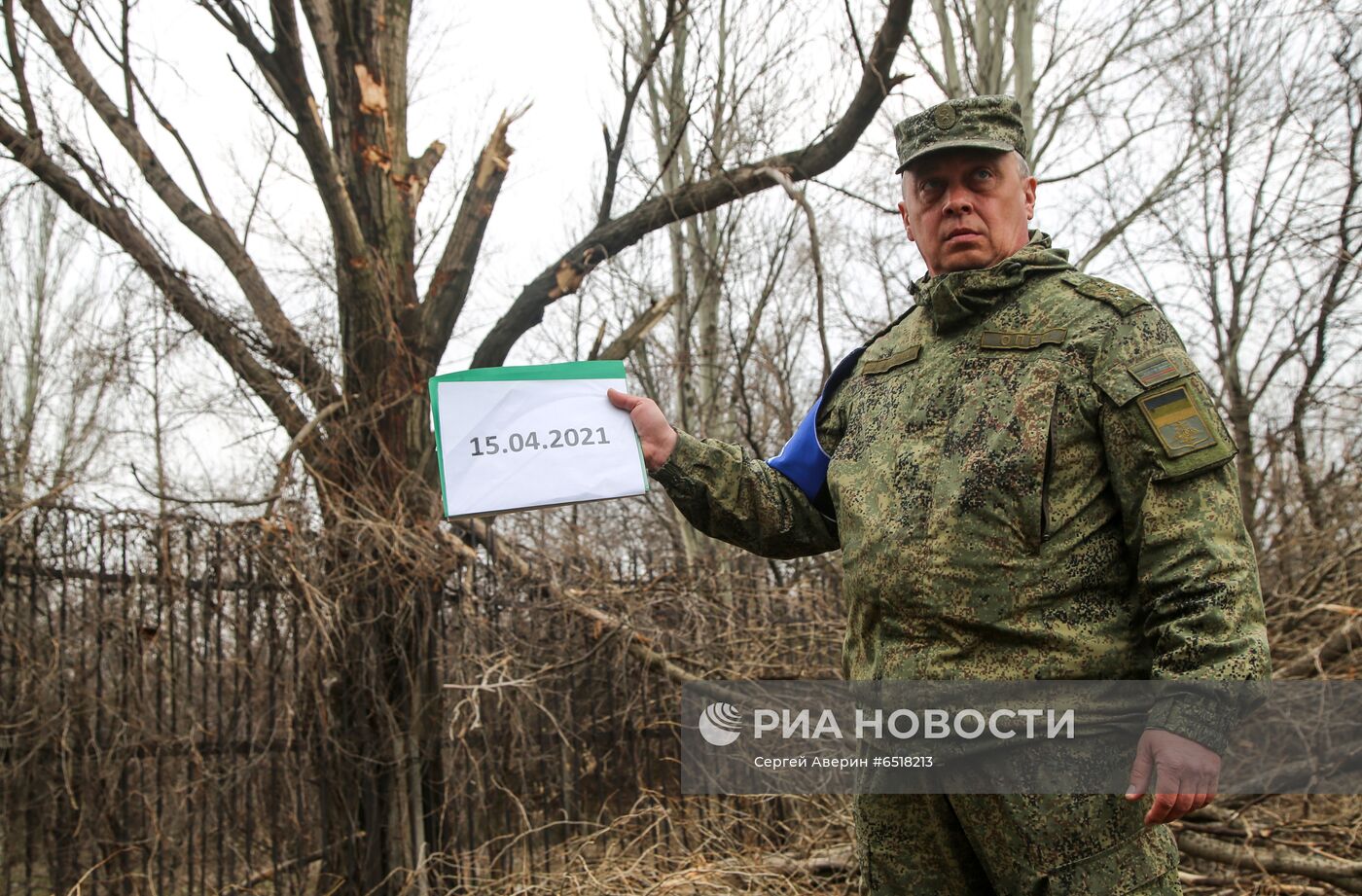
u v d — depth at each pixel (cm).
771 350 1078
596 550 679
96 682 539
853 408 227
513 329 662
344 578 537
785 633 638
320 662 538
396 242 621
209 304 612
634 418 239
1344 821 539
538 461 236
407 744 559
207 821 549
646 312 684
